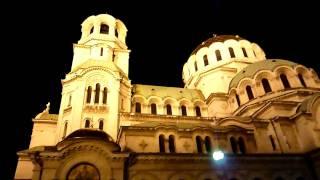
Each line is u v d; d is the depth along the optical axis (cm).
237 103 5369
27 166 4328
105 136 3406
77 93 4750
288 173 3509
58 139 4425
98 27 6200
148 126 3800
